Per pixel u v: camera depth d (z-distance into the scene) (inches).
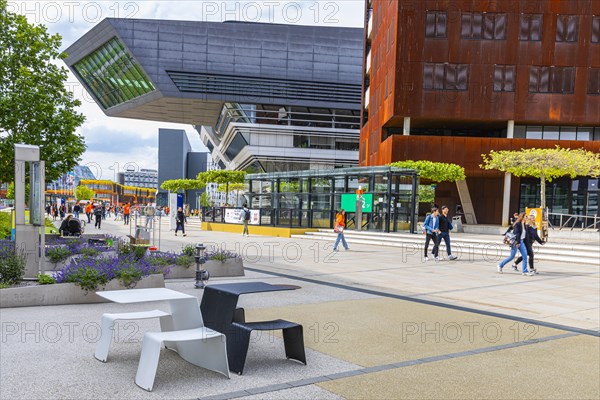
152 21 2251.5
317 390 168.1
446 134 1553.9
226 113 2529.5
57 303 305.7
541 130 1437.0
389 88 1409.9
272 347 221.9
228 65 2356.1
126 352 205.2
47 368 183.0
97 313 280.8
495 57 1343.5
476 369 196.7
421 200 1254.9
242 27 2373.3
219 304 193.5
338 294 364.2
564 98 1344.7
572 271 571.2
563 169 1034.7
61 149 652.1
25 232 369.7
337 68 2480.3
